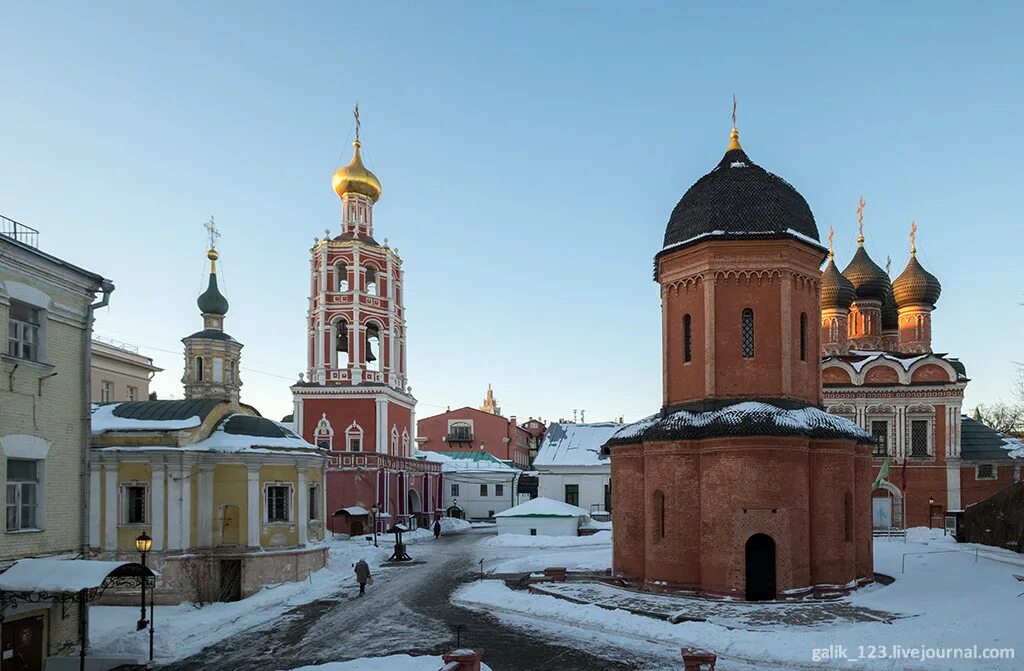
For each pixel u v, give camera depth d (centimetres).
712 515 2697
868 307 6128
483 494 8350
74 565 1858
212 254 4538
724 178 3016
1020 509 3609
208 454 3131
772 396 2847
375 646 2219
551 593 2833
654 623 2248
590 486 6650
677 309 3089
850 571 2767
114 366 5634
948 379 5331
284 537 3297
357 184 6072
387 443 5809
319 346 5806
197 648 2255
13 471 1908
